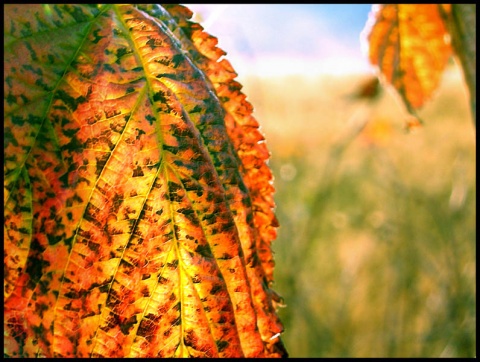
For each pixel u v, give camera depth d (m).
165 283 0.13
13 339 0.12
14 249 0.12
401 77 0.24
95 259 0.13
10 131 0.12
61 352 0.12
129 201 0.13
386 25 0.23
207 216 0.13
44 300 0.12
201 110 0.14
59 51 0.13
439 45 0.23
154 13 0.14
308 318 0.48
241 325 0.13
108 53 0.13
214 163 0.14
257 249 0.15
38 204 0.13
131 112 0.13
